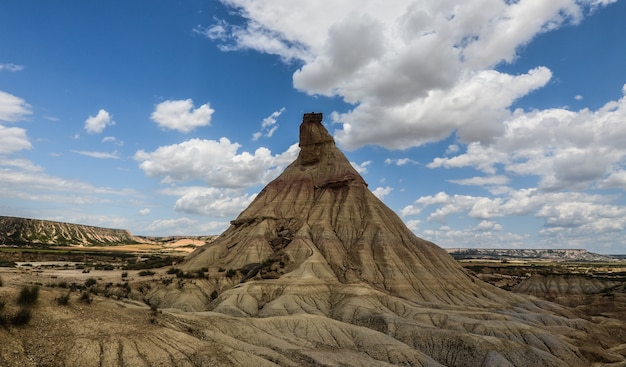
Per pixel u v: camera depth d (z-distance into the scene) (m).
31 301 45.19
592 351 90.88
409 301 113.19
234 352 51.12
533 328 93.25
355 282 119.44
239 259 135.50
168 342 48.22
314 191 173.00
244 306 99.94
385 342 77.25
